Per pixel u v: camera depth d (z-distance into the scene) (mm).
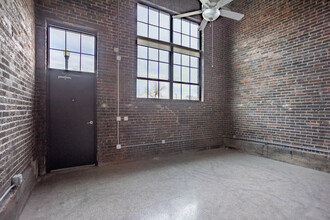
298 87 3617
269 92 4137
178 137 4430
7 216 1430
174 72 4469
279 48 3943
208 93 4926
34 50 2820
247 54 4637
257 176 2984
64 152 3227
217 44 5109
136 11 3867
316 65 3352
